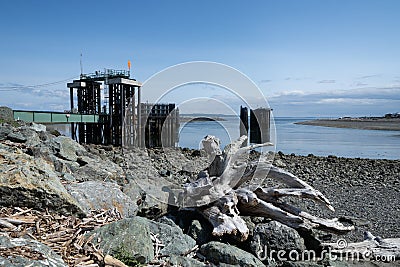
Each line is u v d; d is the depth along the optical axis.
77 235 4.36
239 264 4.79
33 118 21.75
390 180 14.34
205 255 5.06
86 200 5.51
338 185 13.22
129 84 27.73
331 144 35.00
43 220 4.55
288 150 29.69
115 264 3.75
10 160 5.16
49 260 3.34
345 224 7.98
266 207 6.56
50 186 4.81
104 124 28.81
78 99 33.47
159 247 4.89
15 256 3.17
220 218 5.78
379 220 8.39
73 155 9.16
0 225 4.11
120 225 4.41
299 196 6.92
